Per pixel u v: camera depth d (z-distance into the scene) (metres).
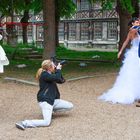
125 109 10.22
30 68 19.39
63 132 8.16
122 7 18.73
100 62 22.31
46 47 17.17
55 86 9.09
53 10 17.19
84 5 48.66
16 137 7.83
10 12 26.52
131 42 11.40
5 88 13.65
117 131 8.20
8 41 35.28
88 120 9.12
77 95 12.27
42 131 8.26
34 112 10.00
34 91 13.05
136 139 7.66
